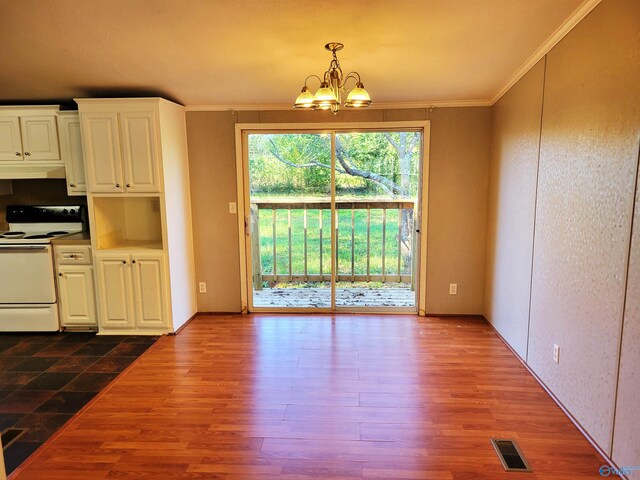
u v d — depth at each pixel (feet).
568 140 7.31
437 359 9.85
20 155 11.64
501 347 10.56
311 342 11.03
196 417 7.46
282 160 13.37
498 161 11.40
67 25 6.73
